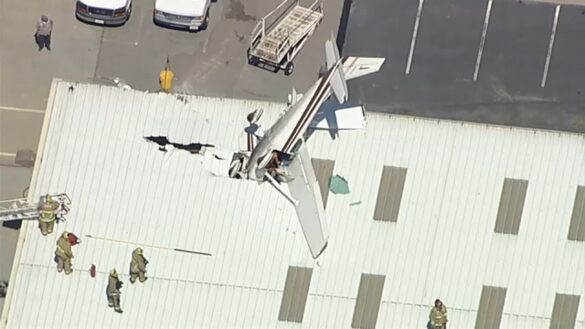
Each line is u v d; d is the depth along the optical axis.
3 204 165.38
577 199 154.75
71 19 177.00
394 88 168.00
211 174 152.25
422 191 153.50
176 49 177.25
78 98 152.38
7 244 164.88
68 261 147.88
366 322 150.88
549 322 152.88
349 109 153.12
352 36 168.75
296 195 150.12
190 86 175.38
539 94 169.12
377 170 153.50
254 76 176.88
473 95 168.50
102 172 151.25
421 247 152.50
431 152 154.50
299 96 159.50
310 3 181.38
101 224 150.00
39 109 172.62
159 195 151.38
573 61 170.12
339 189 152.75
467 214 153.50
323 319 150.38
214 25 178.88
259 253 151.00
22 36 175.25
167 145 152.62
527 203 154.25
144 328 148.62
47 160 150.88
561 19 171.38
